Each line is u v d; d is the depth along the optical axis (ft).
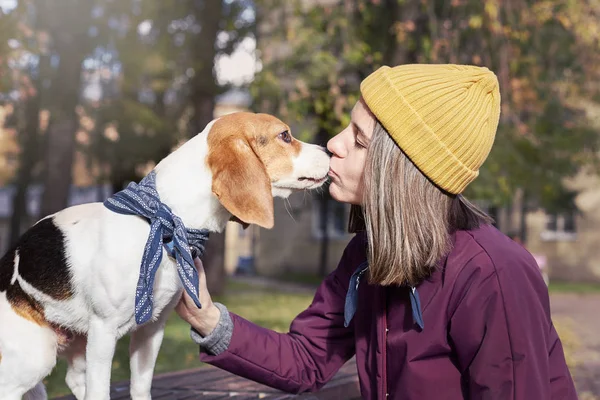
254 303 35.58
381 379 6.29
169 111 39.70
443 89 5.76
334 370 7.77
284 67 30.32
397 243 5.77
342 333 7.66
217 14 35.50
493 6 26.61
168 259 6.86
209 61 35.70
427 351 5.94
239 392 9.43
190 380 10.12
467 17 28.66
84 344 7.68
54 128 37.35
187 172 7.04
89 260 6.88
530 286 5.59
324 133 33.40
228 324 7.07
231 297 38.11
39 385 7.69
